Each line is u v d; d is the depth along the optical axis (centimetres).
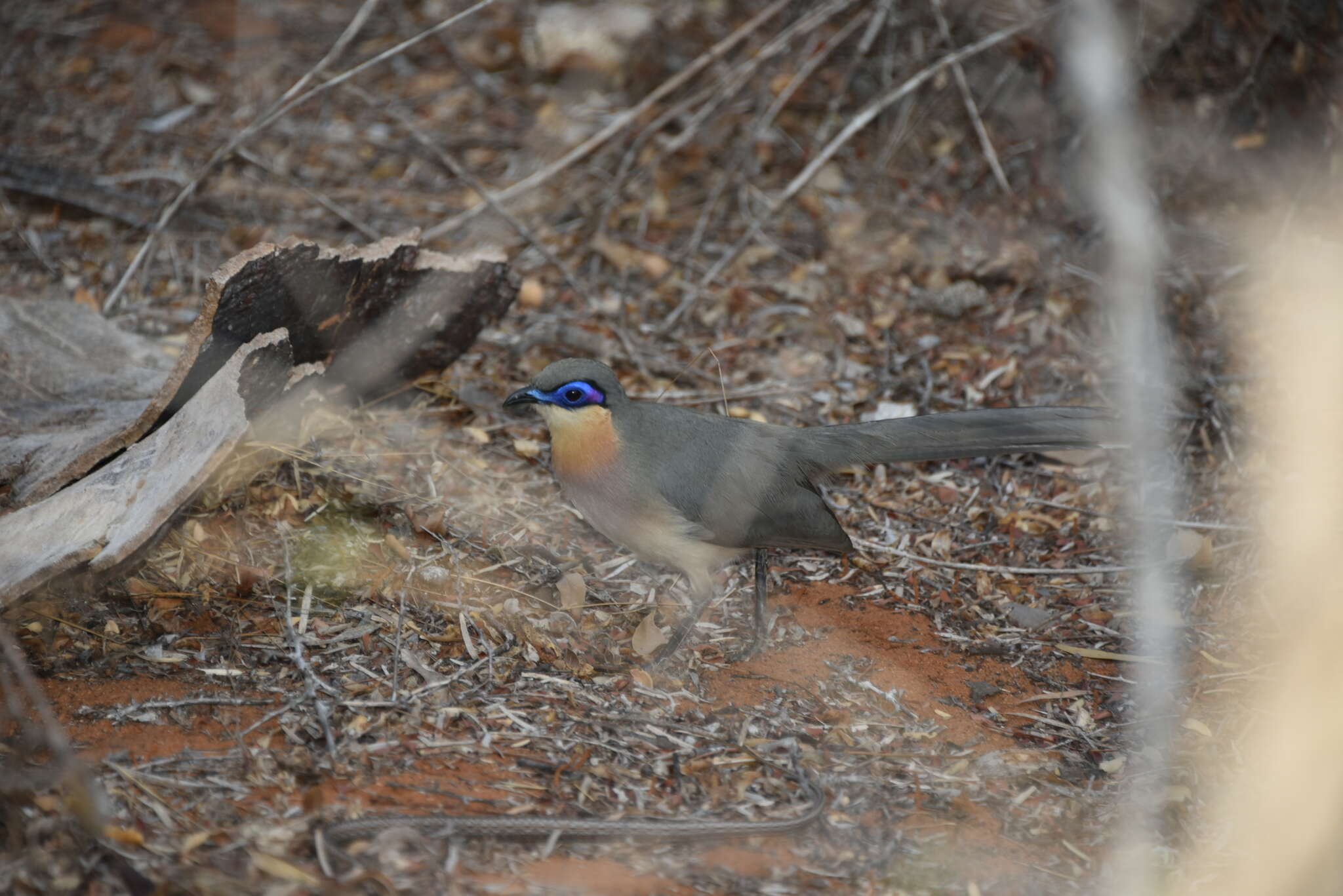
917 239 1617
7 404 1099
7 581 846
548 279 1552
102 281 1454
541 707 887
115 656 877
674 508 937
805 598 1095
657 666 961
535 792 795
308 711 844
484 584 1020
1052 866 784
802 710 932
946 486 1274
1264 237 1551
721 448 955
